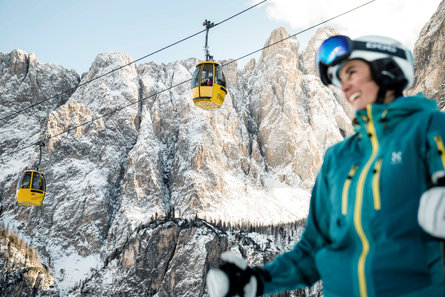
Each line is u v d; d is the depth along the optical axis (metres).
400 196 1.29
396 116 1.42
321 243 1.78
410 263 1.23
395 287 1.24
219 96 24.14
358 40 1.56
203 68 23.86
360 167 1.46
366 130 1.50
